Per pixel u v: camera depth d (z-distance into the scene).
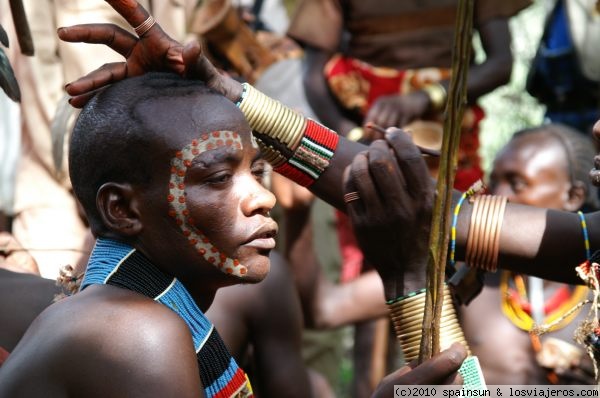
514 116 10.33
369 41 7.07
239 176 3.08
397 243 3.52
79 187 3.11
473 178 7.14
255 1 8.55
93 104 3.10
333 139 3.72
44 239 5.52
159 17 5.80
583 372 5.26
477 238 3.63
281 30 9.64
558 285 5.42
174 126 3.01
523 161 6.01
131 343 2.80
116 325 2.83
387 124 6.60
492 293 5.46
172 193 3.01
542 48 8.26
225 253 3.05
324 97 7.16
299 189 5.66
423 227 3.50
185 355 2.84
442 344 3.50
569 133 6.13
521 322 5.36
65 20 5.66
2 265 4.03
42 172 5.64
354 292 5.94
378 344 7.03
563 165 6.01
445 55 7.02
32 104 5.72
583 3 7.85
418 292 3.53
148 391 2.77
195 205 3.01
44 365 2.81
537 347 5.31
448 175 3.19
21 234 5.61
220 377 3.09
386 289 3.59
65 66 5.69
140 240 3.07
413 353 3.53
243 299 4.99
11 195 5.64
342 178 3.71
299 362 5.09
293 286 5.17
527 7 7.27
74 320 2.86
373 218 3.51
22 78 5.72
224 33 7.10
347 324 5.94
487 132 10.36
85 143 3.06
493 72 7.07
